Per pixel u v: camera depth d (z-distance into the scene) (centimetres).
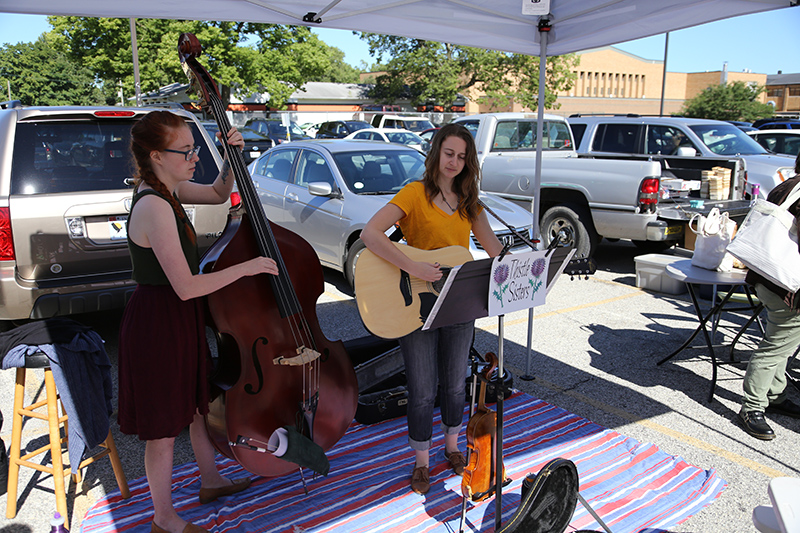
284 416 250
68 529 259
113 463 273
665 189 682
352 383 278
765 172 764
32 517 267
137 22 2225
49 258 390
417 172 635
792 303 314
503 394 234
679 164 751
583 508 271
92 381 263
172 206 216
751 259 320
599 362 445
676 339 491
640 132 808
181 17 328
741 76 5456
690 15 369
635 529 258
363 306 243
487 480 247
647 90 5428
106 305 410
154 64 2245
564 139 881
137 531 252
